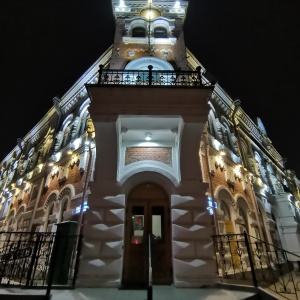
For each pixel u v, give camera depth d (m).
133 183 7.31
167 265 6.39
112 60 9.45
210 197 8.45
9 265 6.99
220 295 4.90
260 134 19.52
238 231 9.16
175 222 6.54
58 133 13.22
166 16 11.47
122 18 11.17
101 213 6.57
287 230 13.59
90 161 8.98
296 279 8.05
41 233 6.14
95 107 6.66
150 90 6.74
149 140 8.02
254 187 12.87
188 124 6.75
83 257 6.05
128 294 5.02
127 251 6.55
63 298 4.65
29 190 13.42
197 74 7.39
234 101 14.77
